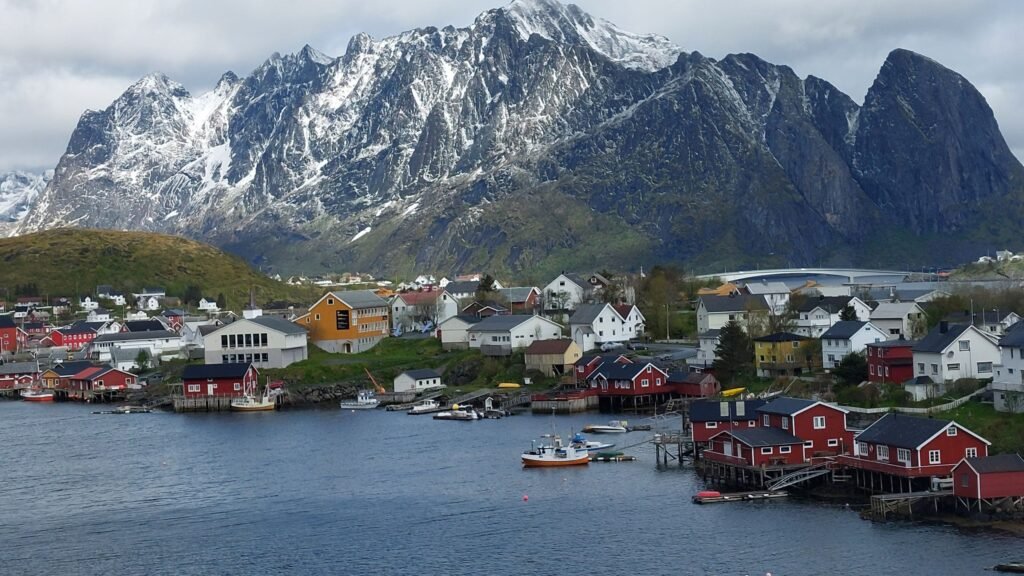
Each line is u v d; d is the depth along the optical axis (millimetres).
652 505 131500
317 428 198500
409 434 187125
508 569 111375
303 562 116250
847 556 109188
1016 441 132375
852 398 165125
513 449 169500
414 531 125750
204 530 129500
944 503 121438
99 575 114312
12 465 171875
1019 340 144250
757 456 135875
